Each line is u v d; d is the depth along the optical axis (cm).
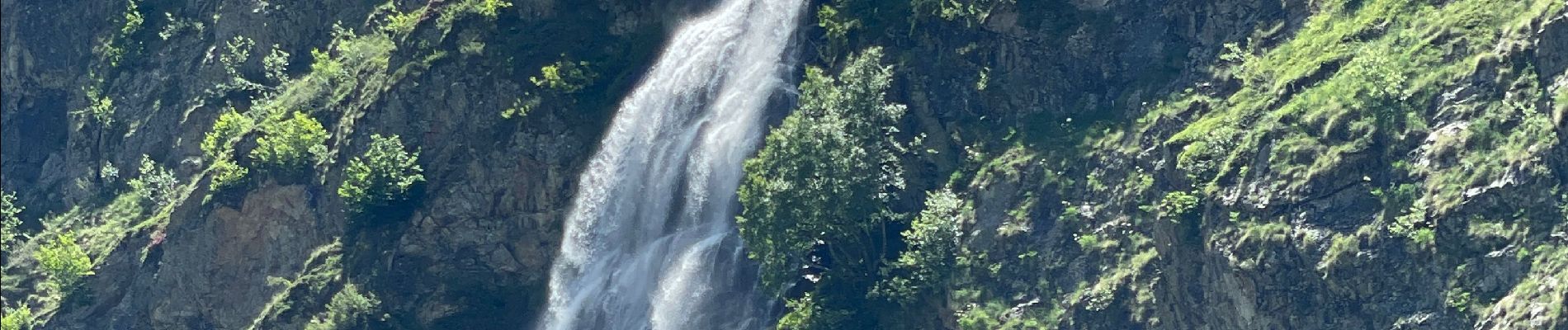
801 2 16975
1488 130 14112
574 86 17275
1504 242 13775
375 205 17562
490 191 17312
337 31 18988
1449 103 14350
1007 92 16138
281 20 19425
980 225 15712
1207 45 15750
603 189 17212
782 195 15800
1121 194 15375
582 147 17225
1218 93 15475
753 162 16100
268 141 18312
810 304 15750
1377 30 15050
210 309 18388
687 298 16875
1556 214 13700
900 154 16100
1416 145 14338
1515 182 13875
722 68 17188
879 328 15738
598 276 17162
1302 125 14775
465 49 17525
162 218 19288
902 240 15900
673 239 17075
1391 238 14138
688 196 17088
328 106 18425
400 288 17388
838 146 15800
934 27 16388
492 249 17288
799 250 15825
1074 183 15612
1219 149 14962
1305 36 15350
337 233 17862
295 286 17825
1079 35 16088
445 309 17250
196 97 19688
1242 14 15712
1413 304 13975
